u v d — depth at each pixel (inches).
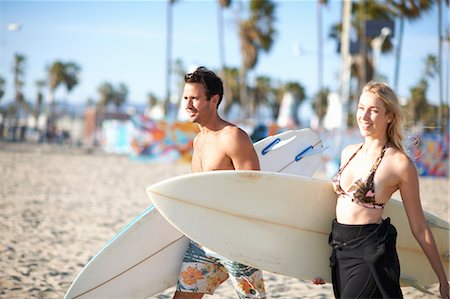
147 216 145.5
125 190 510.6
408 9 1094.4
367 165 116.2
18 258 237.5
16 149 1194.0
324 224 132.3
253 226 129.9
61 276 214.1
